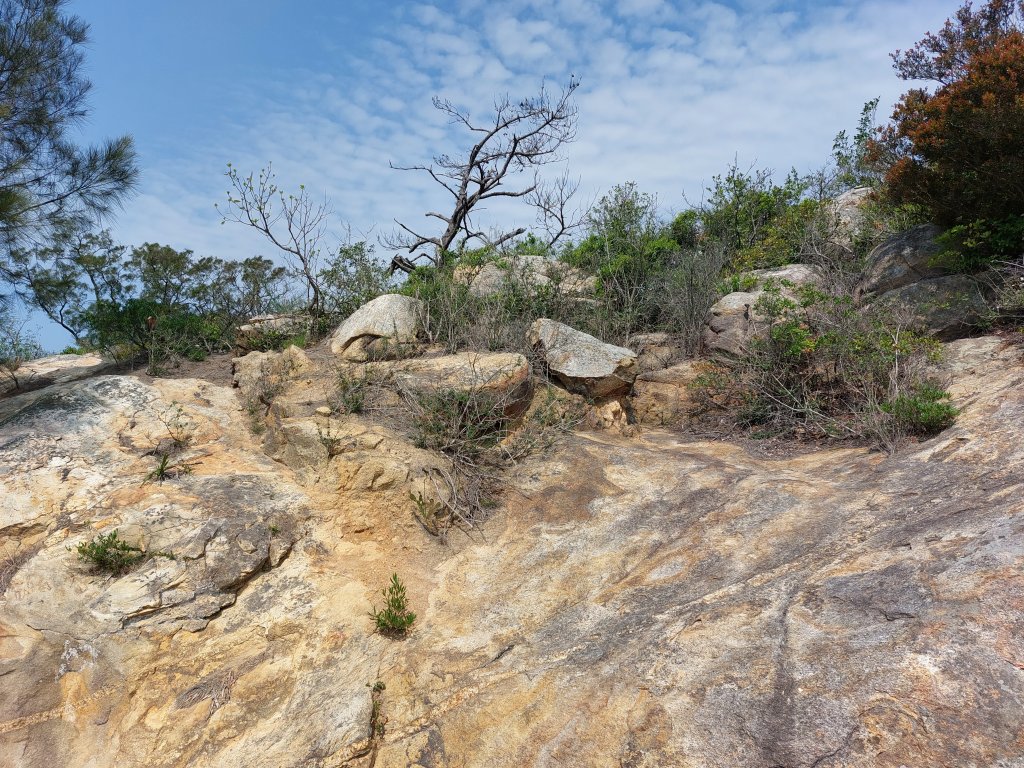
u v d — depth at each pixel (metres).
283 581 5.50
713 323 9.65
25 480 5.93
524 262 10.66
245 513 5.84
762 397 8.54
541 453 7.26
